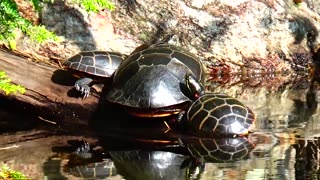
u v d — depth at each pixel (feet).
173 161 24.81
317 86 44.47
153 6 46.24
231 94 40.29
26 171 22.72
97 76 31.89
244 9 49.01
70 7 42.60
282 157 24.95
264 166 23.59
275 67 49.19
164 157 25.48
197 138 28.86
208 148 26.94
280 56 49.67
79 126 30.71
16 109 30.89
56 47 41.78
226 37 48.08
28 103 30.45
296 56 50.16
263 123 31.65
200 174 22.72
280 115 33.73
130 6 45.47
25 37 39.99
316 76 48.93
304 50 50.60
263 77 48.01
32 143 27.61
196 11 47.55
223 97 30.53
